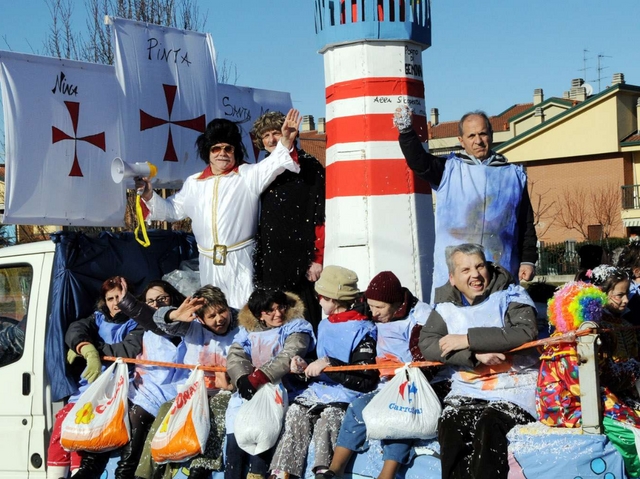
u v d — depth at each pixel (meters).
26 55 7.12
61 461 5.75
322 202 6.15
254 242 6.20
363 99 6.29
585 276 5.16
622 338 4.76
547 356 4.31
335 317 5.07
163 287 5.91
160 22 16.70
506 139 44.62
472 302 4.57
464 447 4.32
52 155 7.20
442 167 5.56
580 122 36.62
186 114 8.10
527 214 5.68
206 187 6.21
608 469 4.11
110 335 5.93
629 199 35.78
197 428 5.14
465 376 4.51
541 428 4.24
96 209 7.50
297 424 4.86
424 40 6.39
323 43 6.44
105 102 7.59
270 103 9.40
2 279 6.32
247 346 5.24
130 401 5.65
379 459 4.62
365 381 4.88
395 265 6.30
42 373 5.95
